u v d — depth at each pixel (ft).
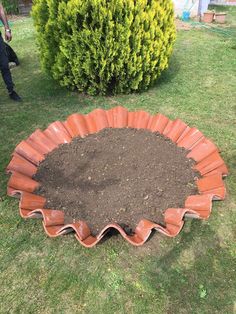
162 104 19.29
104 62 18.08
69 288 9.61
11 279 9.88
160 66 20.06
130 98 20.01
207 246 10.75
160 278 9.83
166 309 9.09
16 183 12.27
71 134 15.30
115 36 17.79
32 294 9.48
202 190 12.22
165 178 12.61
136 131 15.08
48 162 13.71
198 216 11.06
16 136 16.67
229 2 47.88
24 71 24.45
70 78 19.86
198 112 18.45
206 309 9.10
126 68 18.85
